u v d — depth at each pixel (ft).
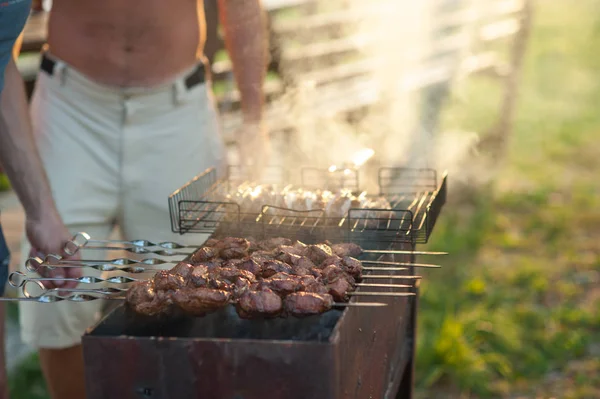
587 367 12.67
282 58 19.36
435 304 14.17
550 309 14.53
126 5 8.16
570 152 24.94
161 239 9.07
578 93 32.58
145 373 4.83
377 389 6.30
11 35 6.72
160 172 8.79
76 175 8.56
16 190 7.72
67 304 8.41
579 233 18.30
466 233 17.75
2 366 7.44
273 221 6.89
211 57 14.97
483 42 24.54
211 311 5.21
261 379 4.72
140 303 5.15
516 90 24.26
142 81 8.44
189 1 8.64
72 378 9.02
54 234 7.67
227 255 6.07
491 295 14.93
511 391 12.09
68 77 8.40
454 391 12.06
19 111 7.64
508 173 22.63
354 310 5.27
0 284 7.34
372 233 6.59
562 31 43.39
